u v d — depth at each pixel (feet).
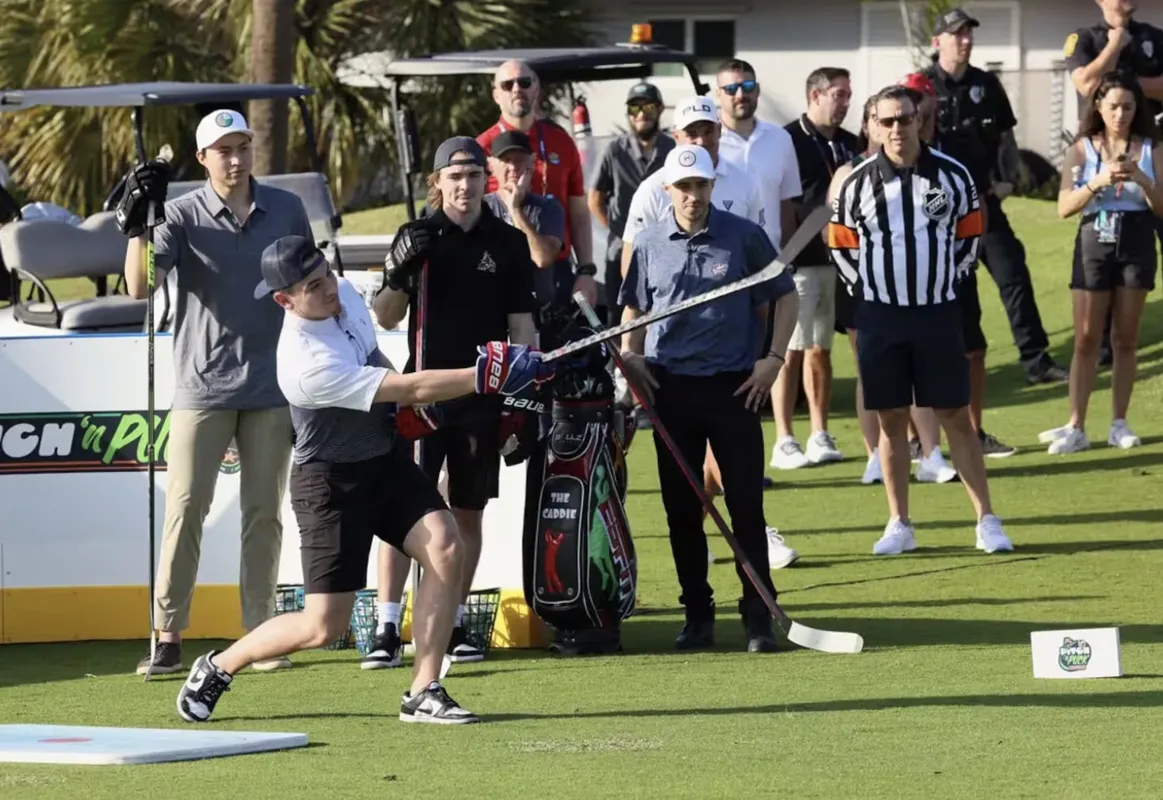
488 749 39.88
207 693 44.62
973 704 44.21
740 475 53.88
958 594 61.00
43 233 82.23
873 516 76.28
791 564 67.26
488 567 57.00
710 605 55.21
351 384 41.83
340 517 43.14
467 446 52.39
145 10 154.30
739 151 69.97
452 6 159.43
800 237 42.83
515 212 59.93
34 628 59.52
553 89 160.45
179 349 53.21
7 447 59.36
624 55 88.89
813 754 38.50
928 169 65.41
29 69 157.48
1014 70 189.16
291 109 157.79
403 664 53.36
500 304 52.42
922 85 79.15
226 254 52.60
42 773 37.63
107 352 59.21
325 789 35.70
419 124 158.92
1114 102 78.13
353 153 160.56
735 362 54.03
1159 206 78.95
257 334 53.01
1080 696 44.88
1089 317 84.74
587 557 53.36
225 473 58.95
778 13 199.72
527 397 49.19
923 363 66.95
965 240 66.08
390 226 157.28
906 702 44.73
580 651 54.34
